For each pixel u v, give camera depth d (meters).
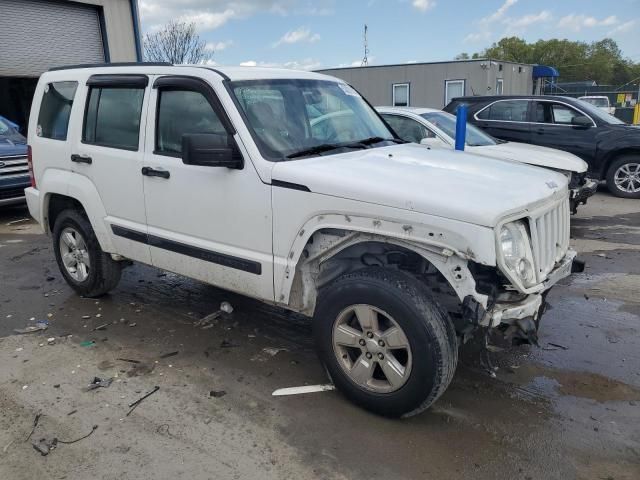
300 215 3.33
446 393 3.56
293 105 4.02
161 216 4.18
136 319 4.79
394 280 3.03
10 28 15.08
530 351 4.14
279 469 2.85
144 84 4.25
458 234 2.80
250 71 4.06
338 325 3.29
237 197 3.64
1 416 3.35
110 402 3.49
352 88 4.93
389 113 8.20
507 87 27.70
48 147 5.09
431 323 2.92
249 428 3.20
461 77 25.39
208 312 4.93
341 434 3.13
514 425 3.21
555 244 3.47
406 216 2.93
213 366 3.94
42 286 5.71
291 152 3.65
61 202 5.25
